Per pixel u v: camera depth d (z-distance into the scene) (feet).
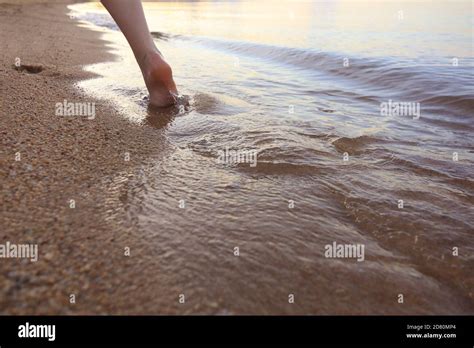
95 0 123.54
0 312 4.02
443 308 4.82
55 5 79.51
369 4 100.12
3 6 57.57
